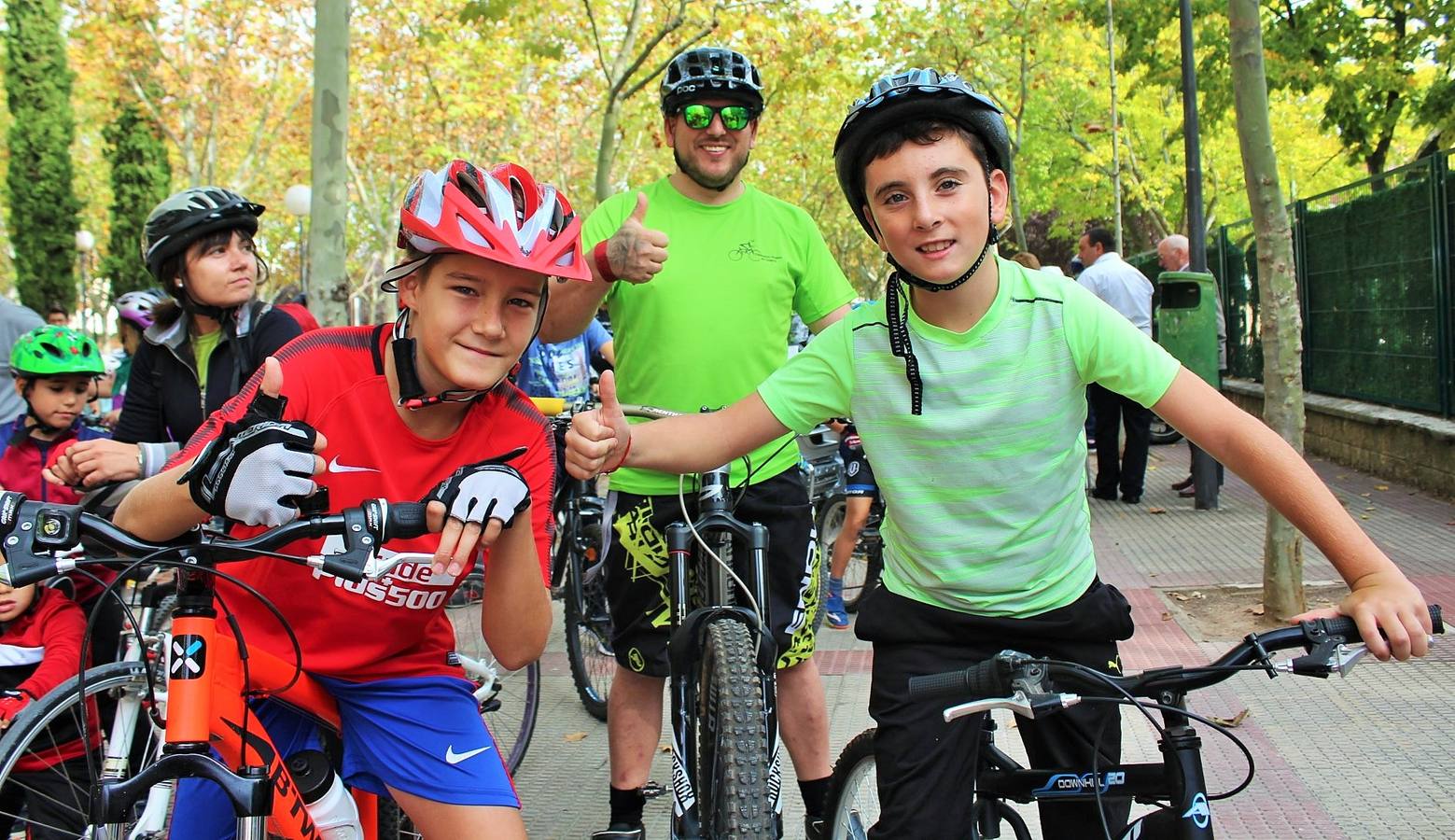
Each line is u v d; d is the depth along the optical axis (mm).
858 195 2482
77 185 37156
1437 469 9453
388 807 2914
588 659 5469
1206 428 2250
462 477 1990
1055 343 2393
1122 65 18062
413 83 23781
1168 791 2117
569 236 2242
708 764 2959
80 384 3857
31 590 3525
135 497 2182
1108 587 2596
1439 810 3848
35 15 28609
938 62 18031
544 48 11469
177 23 25328
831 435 7289
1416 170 10133
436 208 2172
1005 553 2461
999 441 2414
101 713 3336
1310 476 2111
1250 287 15500
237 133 30250
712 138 3578
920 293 2430
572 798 4465
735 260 3646
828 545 7297
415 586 2391
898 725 2432
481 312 2197
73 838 3316
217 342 3600
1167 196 28391
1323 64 16234
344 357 2375
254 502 1871
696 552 3367
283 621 2082
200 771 1994
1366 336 11398
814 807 3691
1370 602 1887
